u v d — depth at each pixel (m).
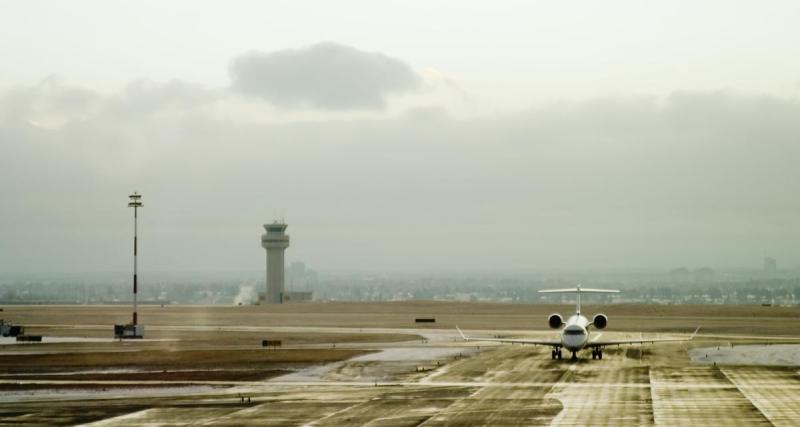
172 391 126.94
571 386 125.88
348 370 151.62
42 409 110.50
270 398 117.94
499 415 100.38
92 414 106.00
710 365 154.88
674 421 95.19
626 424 93.69
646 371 145.12
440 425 94.31
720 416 98.25
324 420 98.88
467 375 141.62
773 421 94.75
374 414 102.56
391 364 161.00
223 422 98.88
